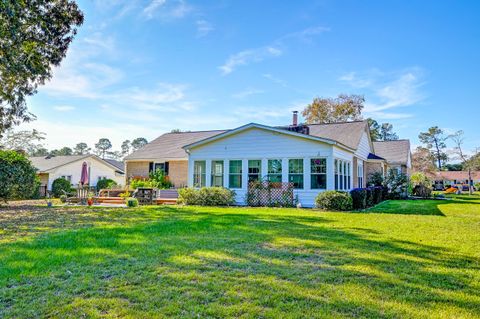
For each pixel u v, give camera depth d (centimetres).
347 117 3766
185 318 302
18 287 378
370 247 592
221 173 1675
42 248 561
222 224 852
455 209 1404
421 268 464
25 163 1616
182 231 739
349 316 308
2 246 579
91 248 563
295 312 315
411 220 960
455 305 336
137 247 573
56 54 1428
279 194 1501
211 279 407
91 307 324
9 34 1136
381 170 2394
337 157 1529
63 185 2595
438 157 5256
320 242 629
